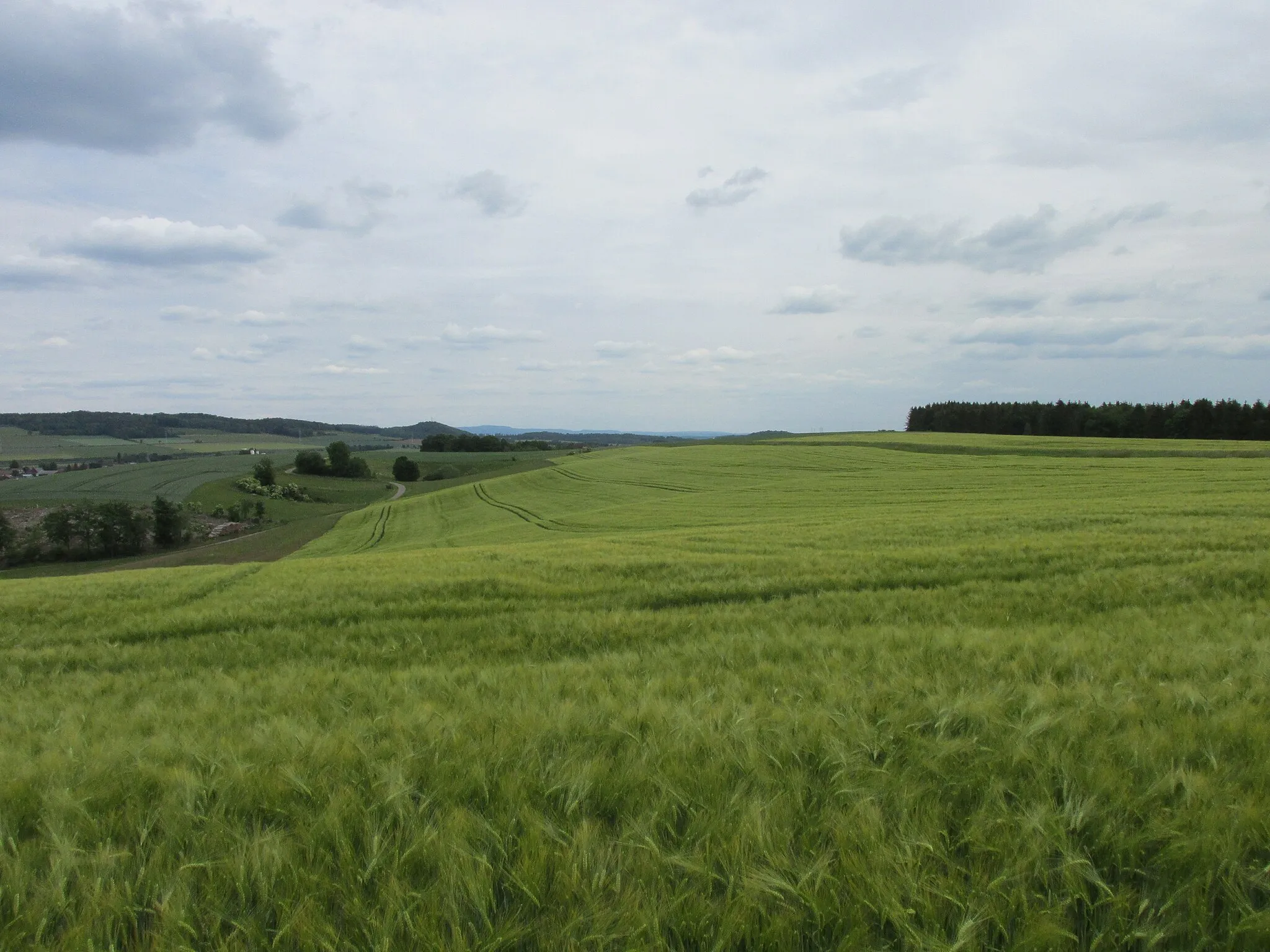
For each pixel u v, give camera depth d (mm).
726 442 122250
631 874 2684
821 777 3420
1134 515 19812
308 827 3035
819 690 4965
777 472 67125
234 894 2730
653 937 2377
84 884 2680
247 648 9352
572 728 4070
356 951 2396
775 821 2898
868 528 21219
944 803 3117
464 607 11430
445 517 65938
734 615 9562
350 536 61625
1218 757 3352
